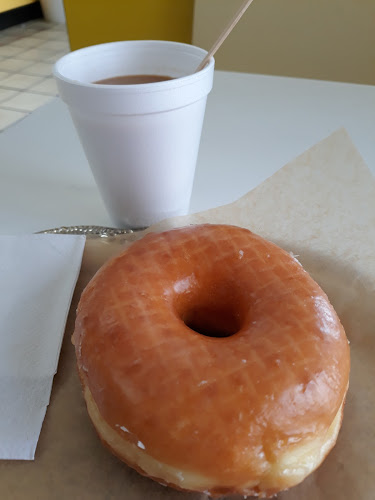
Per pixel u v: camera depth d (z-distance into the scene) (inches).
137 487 5.2
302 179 8.1
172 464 4.7
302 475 4.9
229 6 16.1
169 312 5.5
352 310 6.9
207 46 17.0
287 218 7.9
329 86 13.0
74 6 21.0
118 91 6.0
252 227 7.8
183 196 7.9
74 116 6.7
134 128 6.4
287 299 5.5
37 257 7.6
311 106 12.0
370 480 5.2
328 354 5.1
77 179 9.7
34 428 5.6
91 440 5.6
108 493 5.1
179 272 6.0
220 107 12.0
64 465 5.3
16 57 37.7
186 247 6.2
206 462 4.6
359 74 16.2
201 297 6.1
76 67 7.3
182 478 4.8
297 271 6.0
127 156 6.8
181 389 4.7
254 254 6.1
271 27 16.1
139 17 20.6
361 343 6.6
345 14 15.3
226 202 8.9
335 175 8.0
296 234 7.7
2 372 6.2
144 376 4.8
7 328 6.7
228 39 16.7
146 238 6.5
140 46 7.8
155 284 5.8
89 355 5.2
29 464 5.3
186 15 20.0
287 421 4.7
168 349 5.0
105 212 8.8
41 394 6.0
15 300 7.0
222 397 4.7
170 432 4.7
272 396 4.7
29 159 10.3
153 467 4.9
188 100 6.4
